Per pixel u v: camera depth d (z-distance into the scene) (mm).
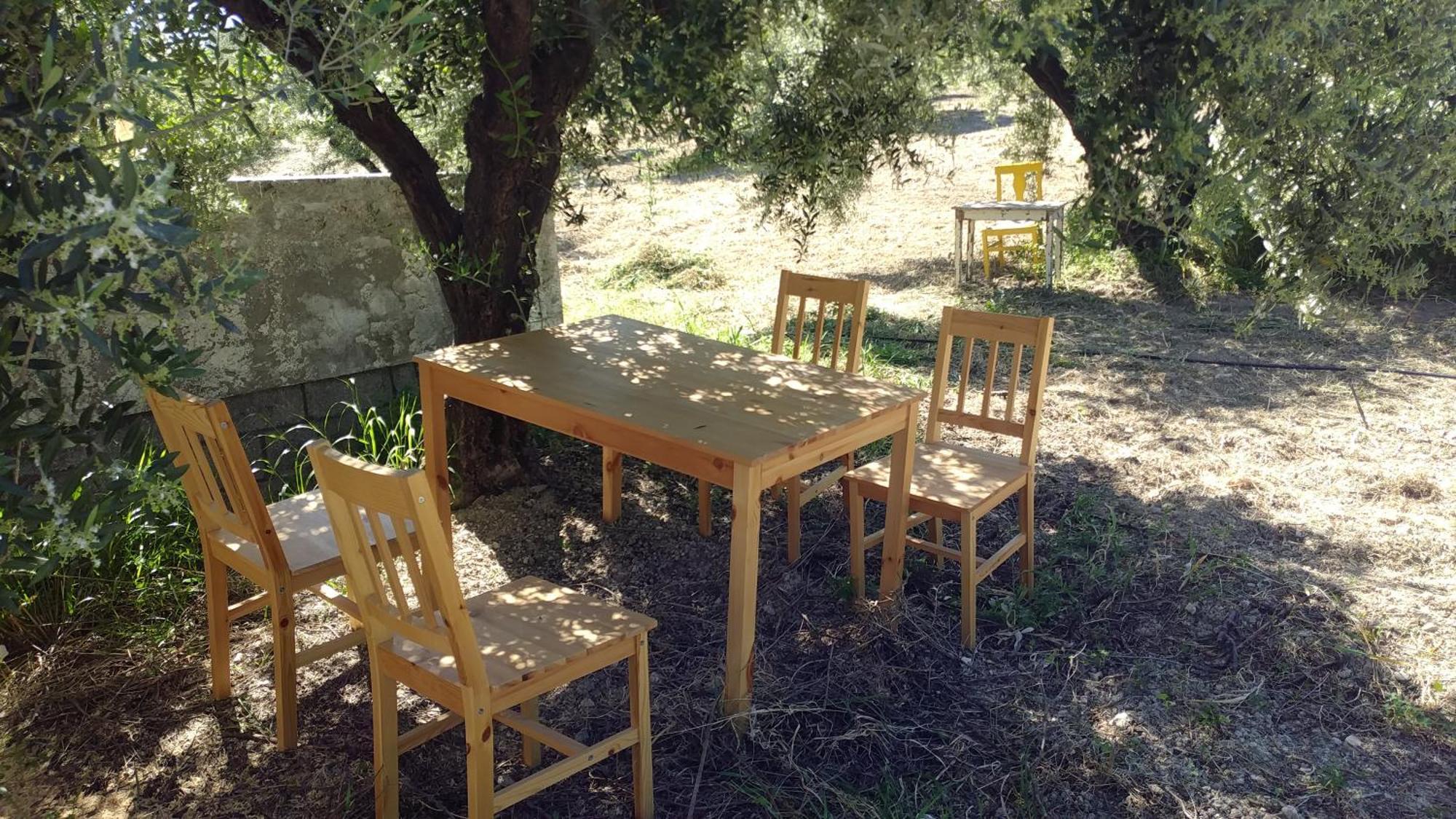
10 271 1495
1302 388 5359
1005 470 3318
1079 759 2625
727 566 3648
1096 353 6047
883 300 7402
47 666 2963
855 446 2826
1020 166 8016
